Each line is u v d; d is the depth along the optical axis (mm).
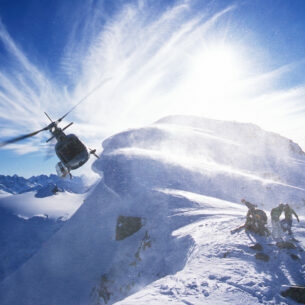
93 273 31984
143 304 7691
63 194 151500
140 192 42656
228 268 10477
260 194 52281
